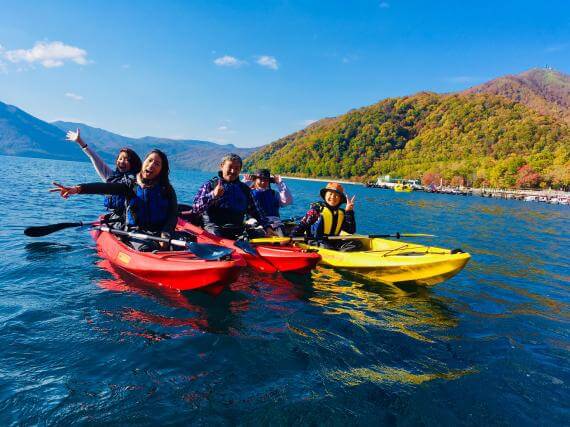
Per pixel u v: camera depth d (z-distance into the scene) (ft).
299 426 7.91
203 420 7.86
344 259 20.38
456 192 232.12
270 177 26.04
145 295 14.65
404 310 15.33
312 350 11.23
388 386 9.62
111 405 8.09
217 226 20.80
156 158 16.85
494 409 9.00
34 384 8.59
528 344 12.80
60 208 38.73
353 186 325.62
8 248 20.56
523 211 98.27
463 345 12.38
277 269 19.47
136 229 17.90
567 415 8.94
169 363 9.94
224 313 13.58
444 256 17.74
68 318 12.13
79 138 24.86
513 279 21.66
